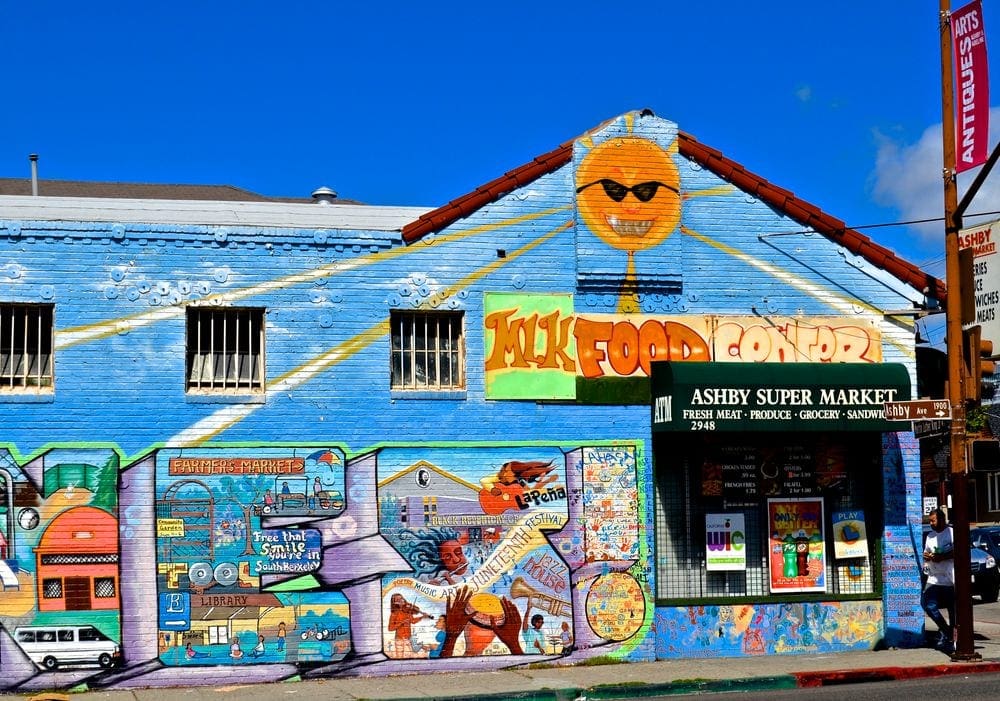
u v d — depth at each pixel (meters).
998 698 12.55
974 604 25.00
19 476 14.09
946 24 15.55
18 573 14.02
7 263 14.22
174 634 14.34
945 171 15.53
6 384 14.28
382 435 15.14
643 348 16.03
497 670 15.19
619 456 15.83
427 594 15.09
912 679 14.52
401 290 15.36
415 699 13.09
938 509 16.53
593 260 15.90
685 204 16.38
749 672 14.55
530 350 15.69
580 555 15.60
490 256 15.68
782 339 16.47
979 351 15.39
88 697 13.63
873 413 15.88
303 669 14.65
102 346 14.42
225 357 14.91
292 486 14.82
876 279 16.89
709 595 16.17
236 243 14.92
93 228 14.52
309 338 15.05
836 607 16.47
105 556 14.23
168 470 14.49
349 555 14.91
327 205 15.86
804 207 16.70
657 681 13.99
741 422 15.45
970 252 15.52
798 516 16.56
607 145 16.14
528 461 15.55
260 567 14.64
